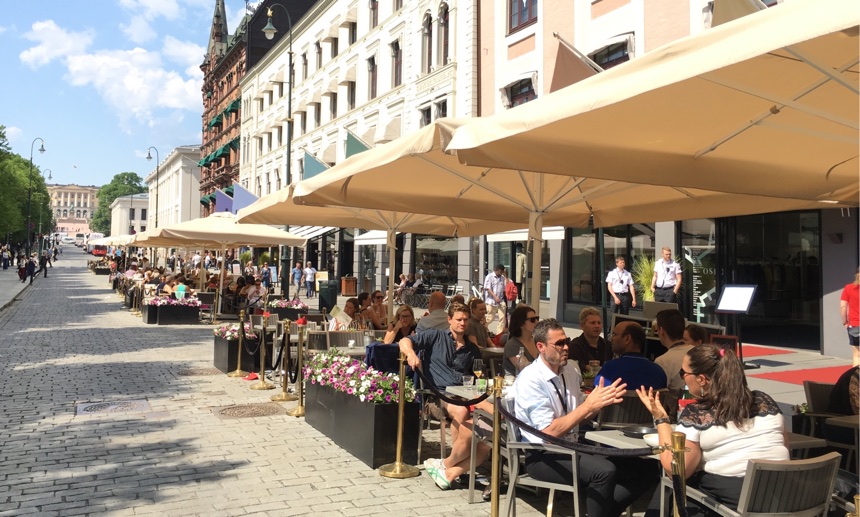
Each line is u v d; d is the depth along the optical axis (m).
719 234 15.38
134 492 5.73
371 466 6.50
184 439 7.42
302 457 6.82
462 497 5.73
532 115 3.71
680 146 4.83
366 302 12.95
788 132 4.61
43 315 23.22
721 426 3.72
